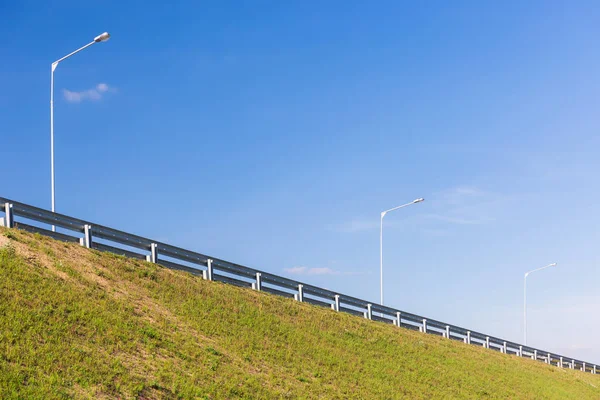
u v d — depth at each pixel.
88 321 19.86
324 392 23.39
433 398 27.98
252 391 20.61
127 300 22.97
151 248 28.58
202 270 30.53
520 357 50.09
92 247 26.58
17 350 16.75
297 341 27.47
